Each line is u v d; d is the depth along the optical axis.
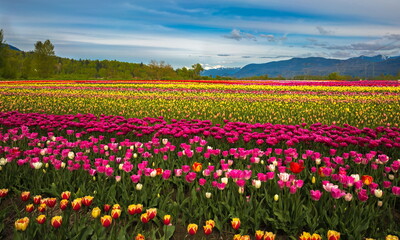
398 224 4.09
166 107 15.81
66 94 23.92
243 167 5.73
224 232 4.05
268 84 36.78
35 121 9.43
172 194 5.09
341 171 4.23
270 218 3.89
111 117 10.37
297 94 23.16
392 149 6.66
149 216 3.42
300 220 3.75
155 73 80.88
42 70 77.25
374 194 3.94
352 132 7.81
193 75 89.50
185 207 4.39
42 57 76.94
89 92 26.14
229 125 8.09
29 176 5.23
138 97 21.36
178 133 7.25
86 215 4.28
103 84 38.69
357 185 3.84
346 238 3.67
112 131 7.87
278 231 4.01
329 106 16.06
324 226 3.78
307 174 5.34
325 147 6.99
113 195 4.40
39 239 3.51
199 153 6.42
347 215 3.78
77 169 5.24
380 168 5.22
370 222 3.86
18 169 5.50
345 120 12.04
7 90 27.77
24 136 7.37
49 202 3.56
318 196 3.65
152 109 15.25
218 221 3.97
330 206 4.06
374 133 7.67
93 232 3.68
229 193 4.33
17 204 4.77
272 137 6.63
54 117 10.10
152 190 4.62
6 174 5.11
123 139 8.27
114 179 5.06
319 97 20.67
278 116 13.05
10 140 7.52
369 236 3.75
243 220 3.89
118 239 3.49
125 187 4.55
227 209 4.15
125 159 5.41
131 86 34.38
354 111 14.08
